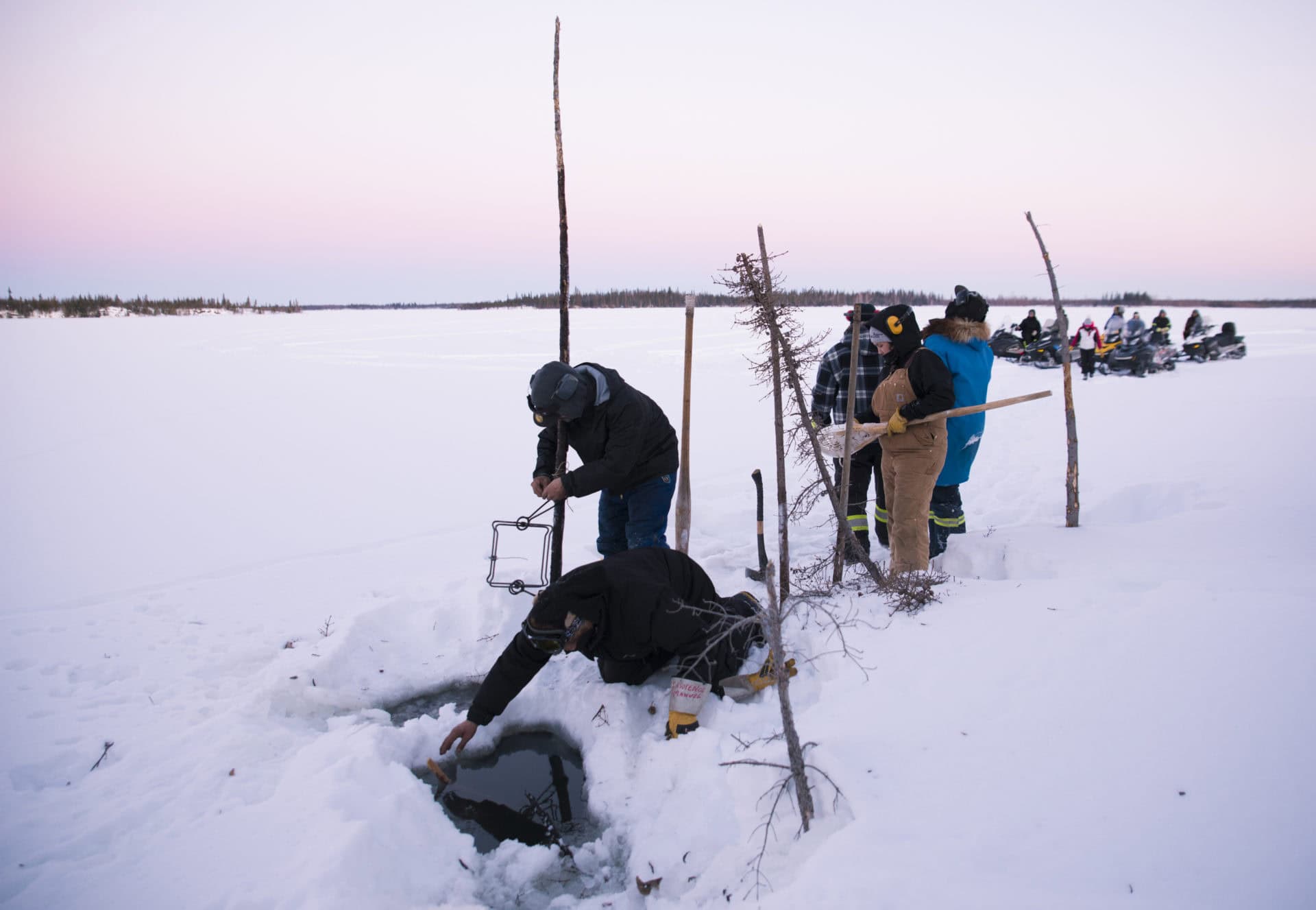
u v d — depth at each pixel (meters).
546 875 2.67
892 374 4.49
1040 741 2.54
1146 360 16.70
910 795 2.37
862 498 5.27
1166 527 4.67
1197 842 2.02
